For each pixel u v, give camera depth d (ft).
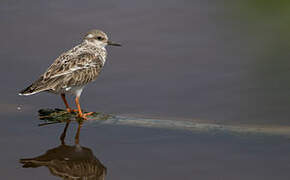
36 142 39.65
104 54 49.98
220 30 62.69
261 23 64.49
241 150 38.70
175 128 42.57
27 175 34.73
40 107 46.47
